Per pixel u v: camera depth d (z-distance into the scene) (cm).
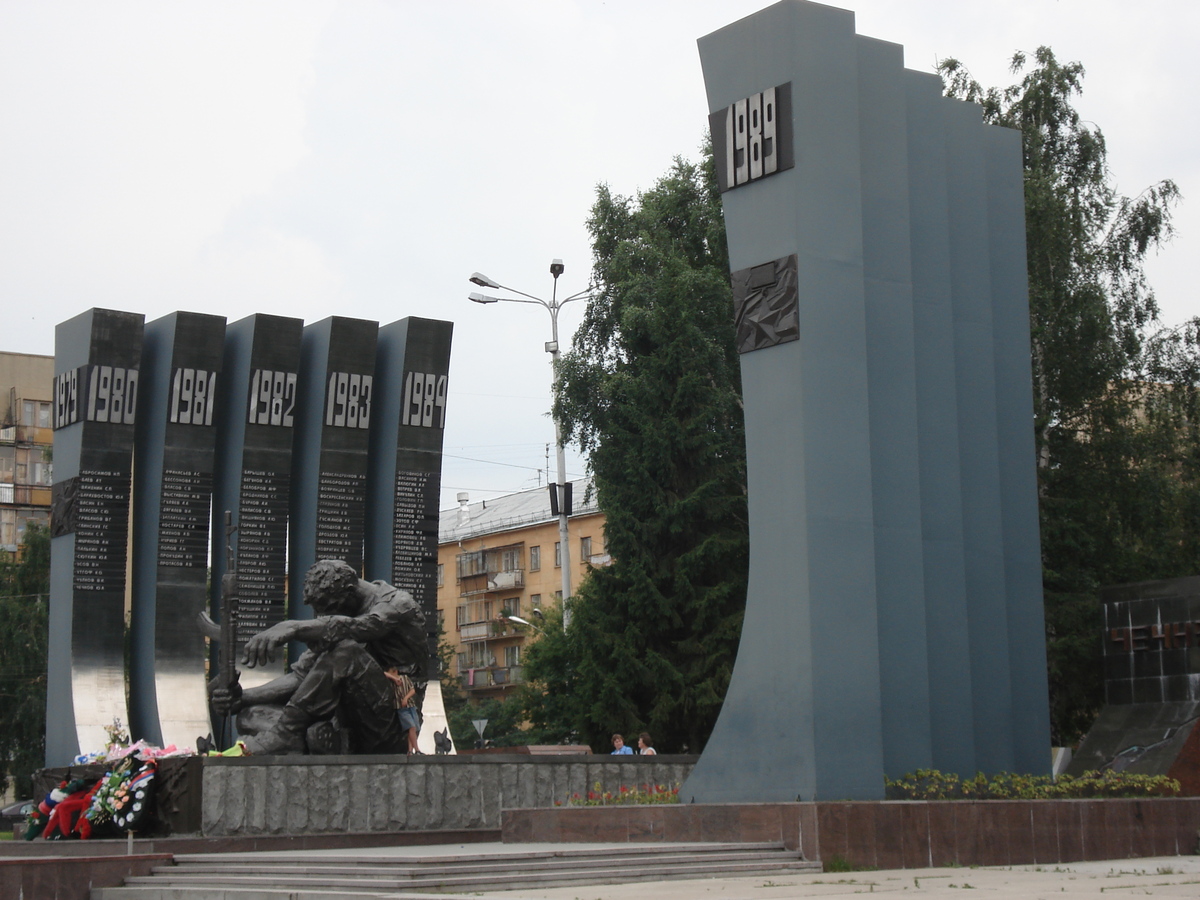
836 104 1670
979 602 1772
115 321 2578
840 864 1341
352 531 2702
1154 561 2891
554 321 3597
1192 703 1952
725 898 1047
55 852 1650
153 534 2600
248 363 2661
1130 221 3114
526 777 1930
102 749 2416
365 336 2750
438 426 2805
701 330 3388
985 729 1741
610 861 1288
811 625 1555
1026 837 1472
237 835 1664
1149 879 1222
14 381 6362
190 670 2556
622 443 3378
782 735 1566
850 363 1634
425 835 1794
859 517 1609
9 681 4531
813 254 1630
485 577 6556
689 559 3191
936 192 1803
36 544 4753
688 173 3703
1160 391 3095
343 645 1872
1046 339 2914
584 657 3241
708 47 1745
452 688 6078
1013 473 1867
